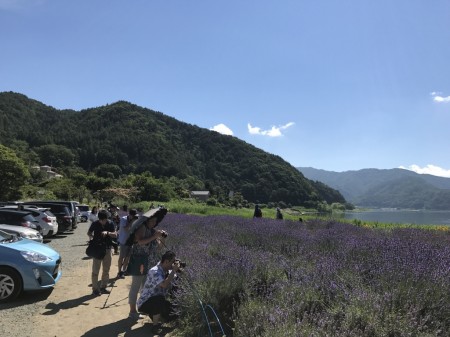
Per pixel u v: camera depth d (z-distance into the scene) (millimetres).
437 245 9648
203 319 5402
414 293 4531
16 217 14414
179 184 117000
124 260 9828
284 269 6508
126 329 5934
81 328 5980
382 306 4164
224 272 5867
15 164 49781
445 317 4270
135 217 9977
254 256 6996
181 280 6074
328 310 4441
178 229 12281
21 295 7973
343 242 9117
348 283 5195
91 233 8336
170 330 5848
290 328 3828
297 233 11469
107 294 8172
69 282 9320
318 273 5645
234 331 4840
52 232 18906
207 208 47906
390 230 16141
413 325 3846
